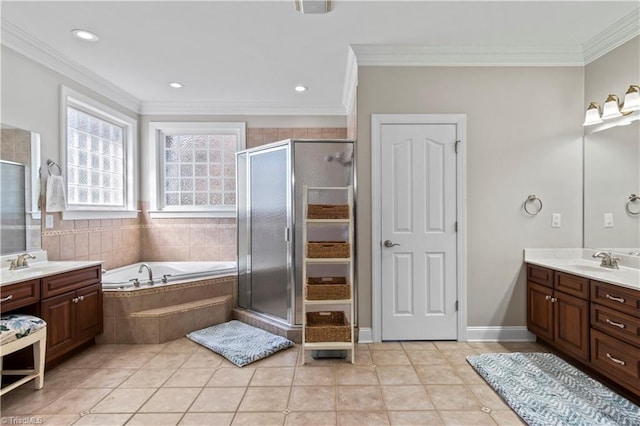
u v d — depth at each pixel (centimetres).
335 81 351
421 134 288
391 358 259
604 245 268
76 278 257
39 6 220
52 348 235
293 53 289
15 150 259
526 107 288
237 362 248
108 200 383
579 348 230
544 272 266
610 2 220
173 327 298
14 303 207
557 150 289
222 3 218
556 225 289
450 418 185
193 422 182
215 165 439
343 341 254
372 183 288
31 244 272
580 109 287
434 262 290
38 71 277
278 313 314
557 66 287
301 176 300
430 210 289
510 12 231
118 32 254
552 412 185
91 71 325
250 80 348
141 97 401
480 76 288
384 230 289
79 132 338
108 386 219
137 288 299
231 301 350
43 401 202
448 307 291
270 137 430
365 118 288
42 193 283
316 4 218
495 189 289
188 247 428
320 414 189
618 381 201
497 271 291
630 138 246
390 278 290
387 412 190
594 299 219
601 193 270
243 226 353
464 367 244
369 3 219
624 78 249
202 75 335
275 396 207
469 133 289
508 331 291
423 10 228
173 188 438
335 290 255
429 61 286
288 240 301
